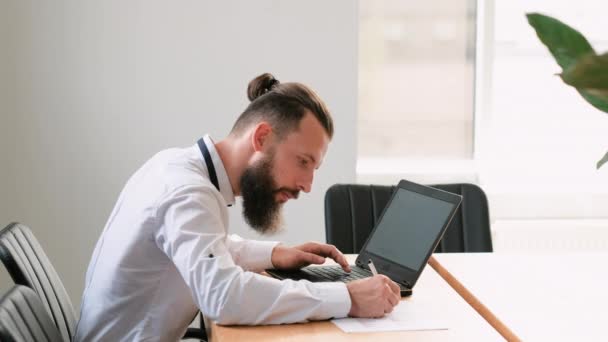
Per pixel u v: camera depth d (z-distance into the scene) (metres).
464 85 4.04
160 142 3.64
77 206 3.63
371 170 4.03
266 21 3.62
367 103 4.03
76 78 3.56
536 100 4.08
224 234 1.70
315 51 3.65
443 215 1.99
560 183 4.12
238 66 3.63
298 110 1.78
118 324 1.81
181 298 1.82
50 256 3.64
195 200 1.68
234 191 1.84
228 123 3.66
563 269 2.28
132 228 1.76
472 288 2.05
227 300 1.58
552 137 4.10
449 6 3.99
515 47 4.04
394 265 2.04
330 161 3.71
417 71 4.02
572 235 3.83
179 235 1.64
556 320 1.76
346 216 2.65
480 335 1.59
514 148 4.09
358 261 2.18
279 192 1.83
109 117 3.60
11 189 3.59
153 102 3.61
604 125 4.10
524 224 3.84
